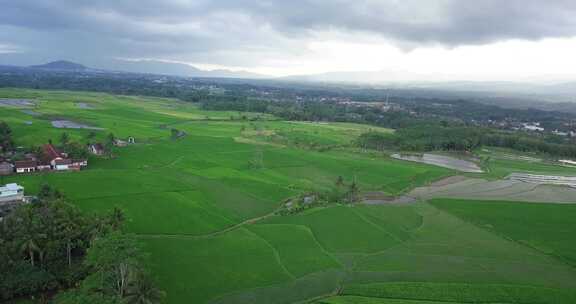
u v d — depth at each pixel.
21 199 90.94
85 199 98.38
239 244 81.94
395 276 71.88
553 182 156.75
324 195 116.81
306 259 76.62
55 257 63.75
